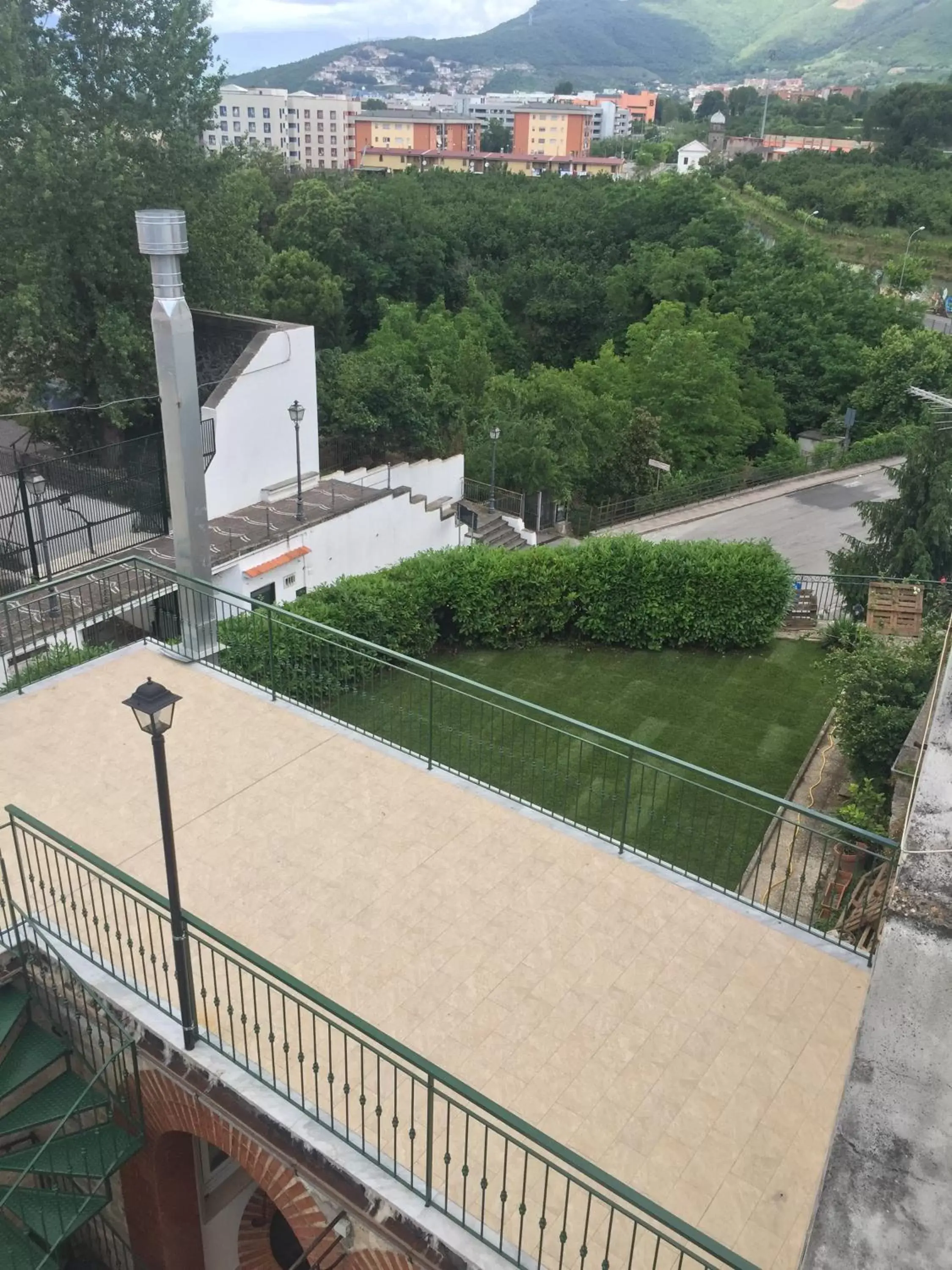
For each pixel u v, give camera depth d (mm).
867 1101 3316
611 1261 4945
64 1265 7598
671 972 6746
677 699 17844
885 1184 3113
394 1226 5203
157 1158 6617
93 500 17938
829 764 15406
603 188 70750
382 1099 5770
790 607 21156
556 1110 5707
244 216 23141
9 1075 6398
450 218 61281
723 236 59781
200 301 22688
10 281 19719
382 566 22281
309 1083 5844
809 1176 5398
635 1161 5438
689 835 13102
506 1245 4949
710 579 19109
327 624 16156
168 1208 6926
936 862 4051
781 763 15758
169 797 5504
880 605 19953
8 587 15883
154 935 6945
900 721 12633
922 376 47531
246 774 8695
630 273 56844
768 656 19578
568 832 8109
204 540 10391
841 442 47312
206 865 7586
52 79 18953
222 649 11297
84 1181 6996
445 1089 5816
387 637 17656
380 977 6609
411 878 7527
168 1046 6023
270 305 44188
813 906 9320
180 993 5828
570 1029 6262
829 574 23625
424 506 23234
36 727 9242
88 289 20406
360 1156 5371
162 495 18812
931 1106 3291
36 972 6730
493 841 7980
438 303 54031
